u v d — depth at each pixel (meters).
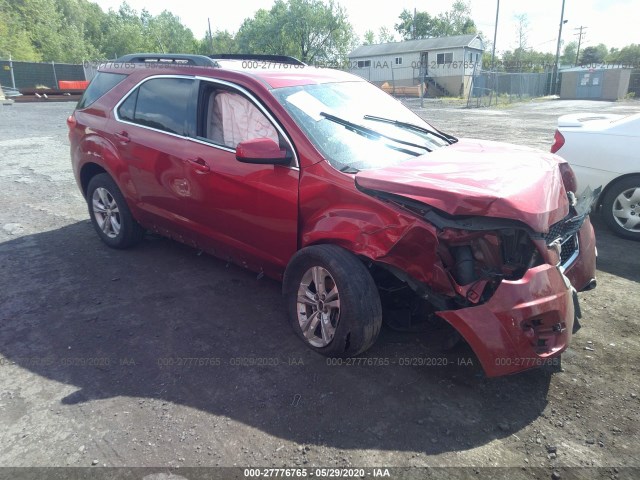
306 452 2.62
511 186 3.03
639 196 5.76
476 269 3.05
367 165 3.53
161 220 4.64
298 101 3.82
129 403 2.97
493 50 42.81
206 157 4.02
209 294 4.36
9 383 3.14
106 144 4.90
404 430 2.79
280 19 56.38
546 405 3.01
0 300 4.20
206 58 4.36
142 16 90.69
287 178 3.54
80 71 38.69
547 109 27.17
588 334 3.79
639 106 29.66
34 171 8.95
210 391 3.09
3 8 53.28
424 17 80.19
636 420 2.88
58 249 5.33
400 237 2.95
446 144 4.29
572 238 3.71
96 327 3.80
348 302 3.14
